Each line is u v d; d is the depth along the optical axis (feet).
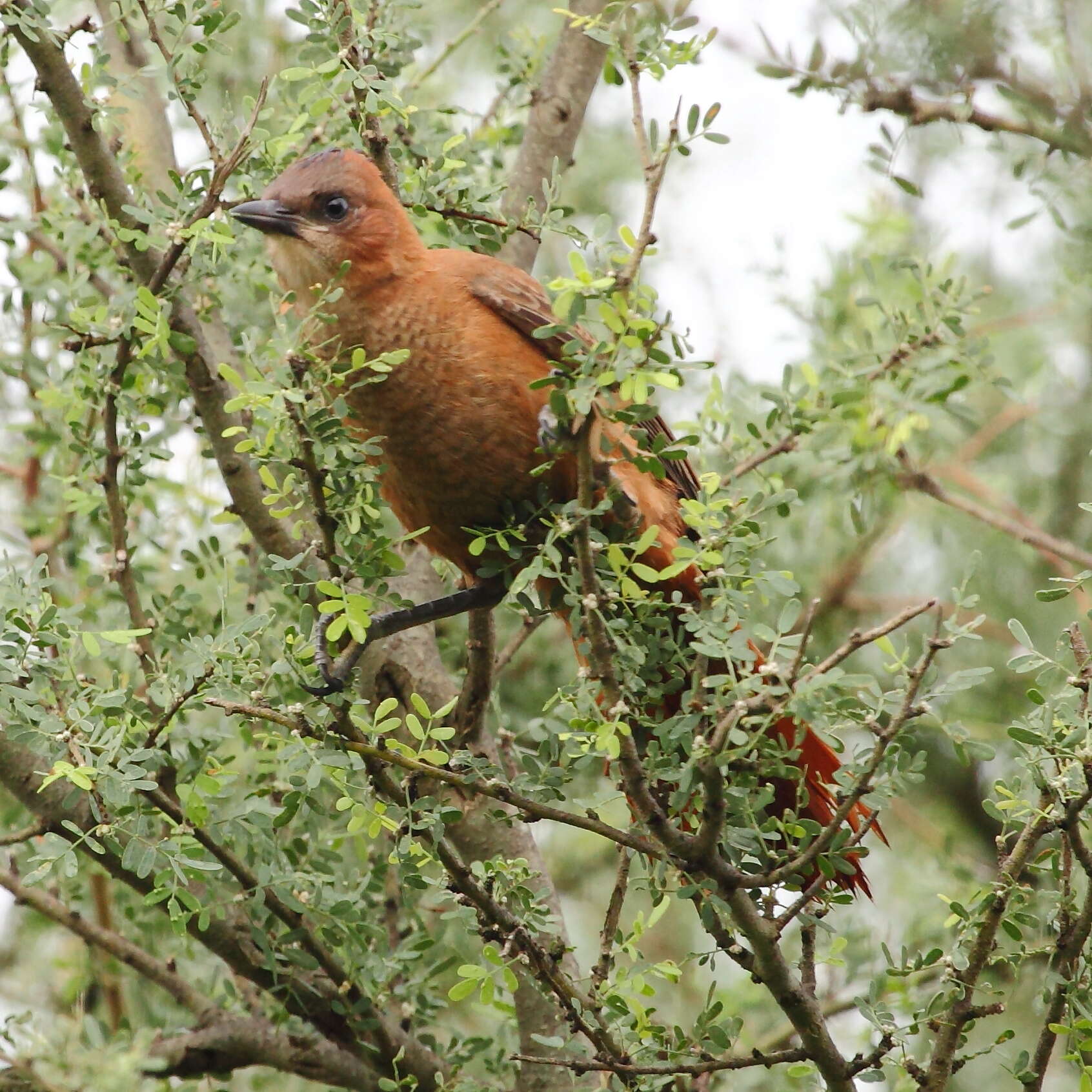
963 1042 24.54
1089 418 40.93
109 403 29.48
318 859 29.01
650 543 22.71
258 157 31.30
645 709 24.57
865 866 41.81
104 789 22.70
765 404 37.52
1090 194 31.86
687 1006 38.63
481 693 30.99
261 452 23.45
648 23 23.21
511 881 24.71
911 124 30.91
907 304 36.50
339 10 27.89
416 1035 31.48
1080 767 22.68
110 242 31.42
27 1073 25.38
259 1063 30.55
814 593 41.06
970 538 41.47
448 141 30.86
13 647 23.31
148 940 33.55
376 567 23.93
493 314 28.94
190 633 29.58
